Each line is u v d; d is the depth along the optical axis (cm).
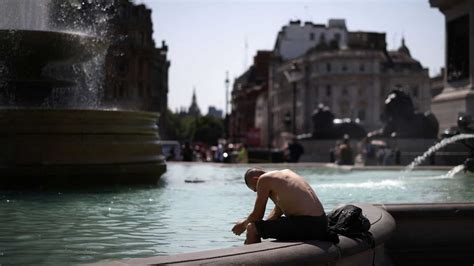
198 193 1070
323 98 11025
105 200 936
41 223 692
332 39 11644
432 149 2025
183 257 370
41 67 1192
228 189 1155
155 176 1203
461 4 2436
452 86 2533
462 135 1827
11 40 1140
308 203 468
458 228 620
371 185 1254
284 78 12144
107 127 1116
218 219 738
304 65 11425
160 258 367
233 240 589
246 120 15800
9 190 1057
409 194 1070
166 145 4109
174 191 1098
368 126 10500
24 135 1060
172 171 1856
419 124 2831
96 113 1101
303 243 433
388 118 2902
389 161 2580
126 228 661
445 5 2495
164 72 11475
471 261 619
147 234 622
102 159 1105
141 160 1162
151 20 8219
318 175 1639
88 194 1018
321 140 3522
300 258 407
